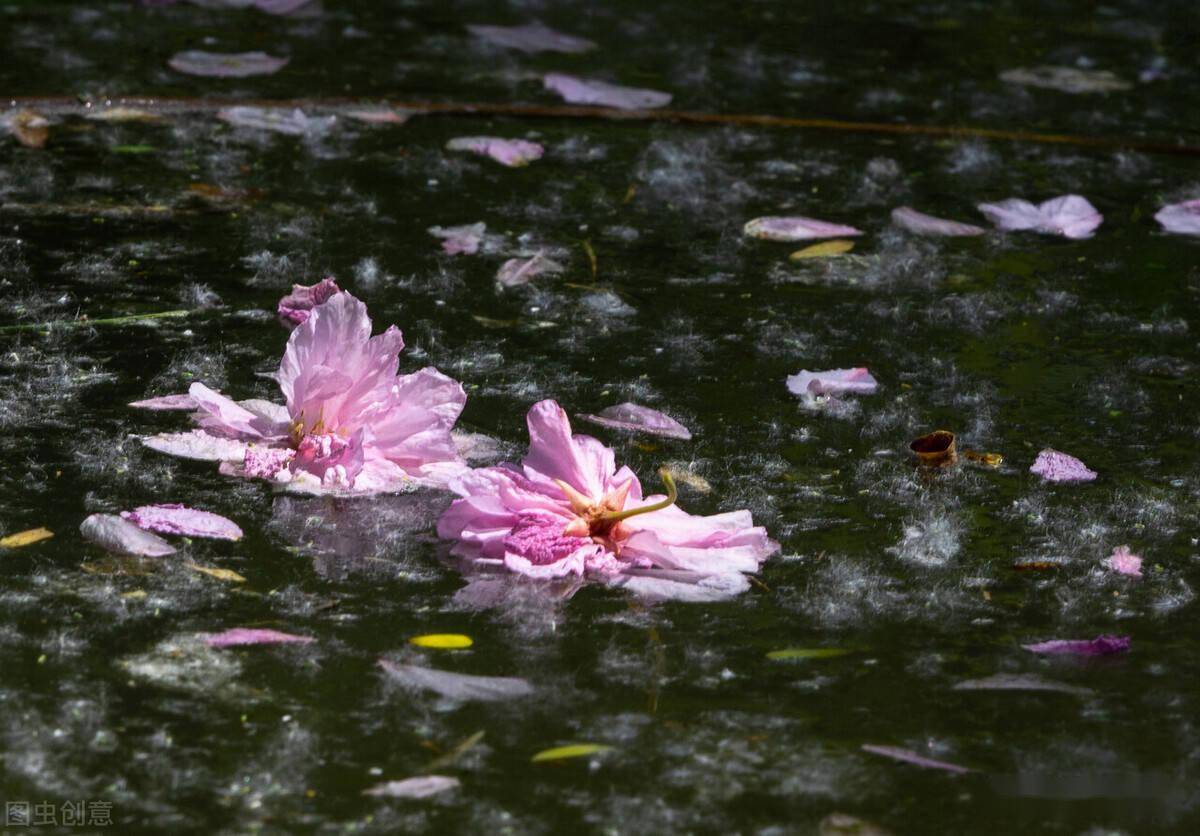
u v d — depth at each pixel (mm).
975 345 1502
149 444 1439
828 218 1574
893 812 1359
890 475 1444
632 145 1623
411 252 1535
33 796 1354
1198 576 1415
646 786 1361
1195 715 1380
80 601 1394
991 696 1383
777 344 1498
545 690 1379
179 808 1354
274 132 1613
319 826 1353
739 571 1410
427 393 1438
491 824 1354
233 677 1379
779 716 1377
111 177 1570
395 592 1401
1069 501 1438
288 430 1443
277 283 1512
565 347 1490
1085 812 1360
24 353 1471
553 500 1415
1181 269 1549
